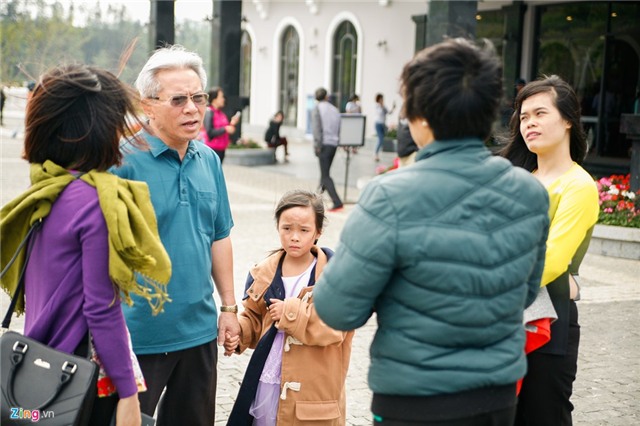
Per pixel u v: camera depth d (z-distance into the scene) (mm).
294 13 28406
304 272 3537
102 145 2551
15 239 2600
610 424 4676
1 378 2463
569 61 20500
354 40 26375
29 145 2570
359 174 17484
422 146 2457
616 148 19797
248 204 12570
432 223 2252
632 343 6230
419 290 2268
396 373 2303
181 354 3305
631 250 9461
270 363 3475
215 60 19500
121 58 3039
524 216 2375
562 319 3168
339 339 3355
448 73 2301
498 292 2312
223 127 12406
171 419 3410
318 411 3406
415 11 24016
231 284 3594
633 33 19266
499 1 21484
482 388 2305
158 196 3205
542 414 3248
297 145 25844
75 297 2520
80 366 2428
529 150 3529
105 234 2465
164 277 2553
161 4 18219
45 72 2584
